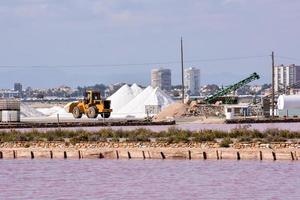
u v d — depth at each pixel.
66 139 167.12
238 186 104.88
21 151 150.62
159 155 142.38
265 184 106.12
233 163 131.50
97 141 157.50
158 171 122.94
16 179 116.81
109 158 145.62
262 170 120.69
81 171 125.25
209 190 101.94
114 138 163.00
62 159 145.75
